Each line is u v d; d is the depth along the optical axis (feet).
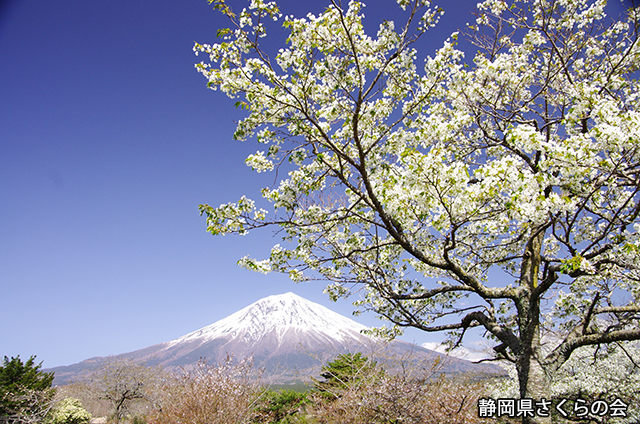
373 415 27.32
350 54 16.31
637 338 17.65
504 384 36.09
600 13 19.85
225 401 36.35
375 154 17.88
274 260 22.68
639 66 20.90
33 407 63.87
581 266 14.58
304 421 43.80
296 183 21.40
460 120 16.16
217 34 15.69
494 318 23.68
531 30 20.75
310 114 18.10
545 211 13.53
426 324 25.52
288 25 15.61
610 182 14.26
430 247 23.73
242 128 17.89
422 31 16.03
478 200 15.84
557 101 22.13
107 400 78.38
